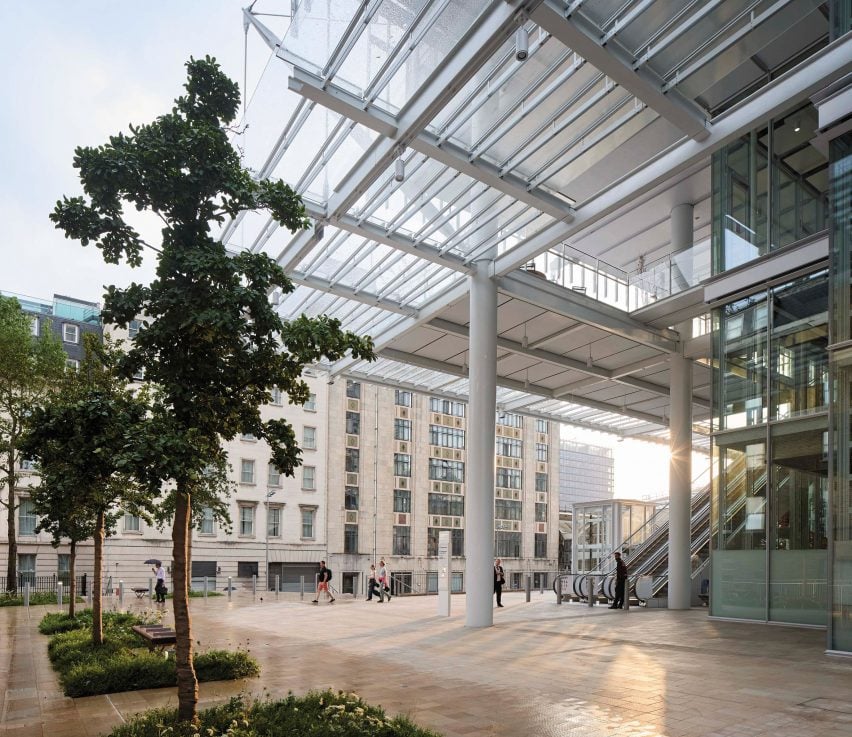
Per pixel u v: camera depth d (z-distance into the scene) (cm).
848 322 1121
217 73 714
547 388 2920
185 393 675
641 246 2558
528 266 1942
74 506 1148
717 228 1762
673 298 1991
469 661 1114
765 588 1571
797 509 1518
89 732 688
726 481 1684
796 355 1536
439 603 2006
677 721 709
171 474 618
